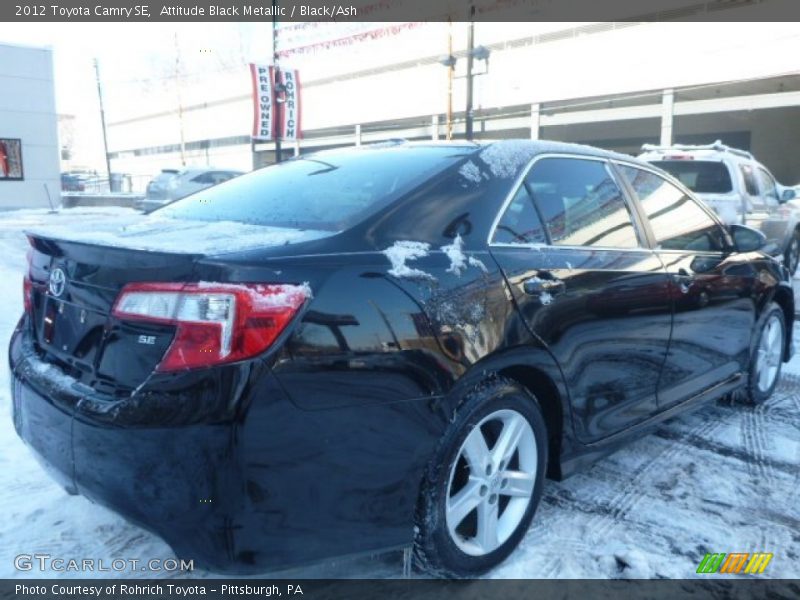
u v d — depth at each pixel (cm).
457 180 284
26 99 2422
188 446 206
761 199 1060
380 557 283
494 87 3403
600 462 380
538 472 289
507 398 269
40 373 252
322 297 219
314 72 4303
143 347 218
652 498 338
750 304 437
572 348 294
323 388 216
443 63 2445
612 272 320
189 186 2148
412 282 242
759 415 461
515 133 3459
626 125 3466
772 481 359
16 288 821
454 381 245
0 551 279
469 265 262
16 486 332
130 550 283
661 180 399
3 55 2356
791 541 301
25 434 259
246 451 204
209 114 5019
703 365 397
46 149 2489
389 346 229
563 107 3216
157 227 280
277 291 211
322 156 361
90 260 239
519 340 269
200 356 206
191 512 208
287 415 209
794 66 2466
